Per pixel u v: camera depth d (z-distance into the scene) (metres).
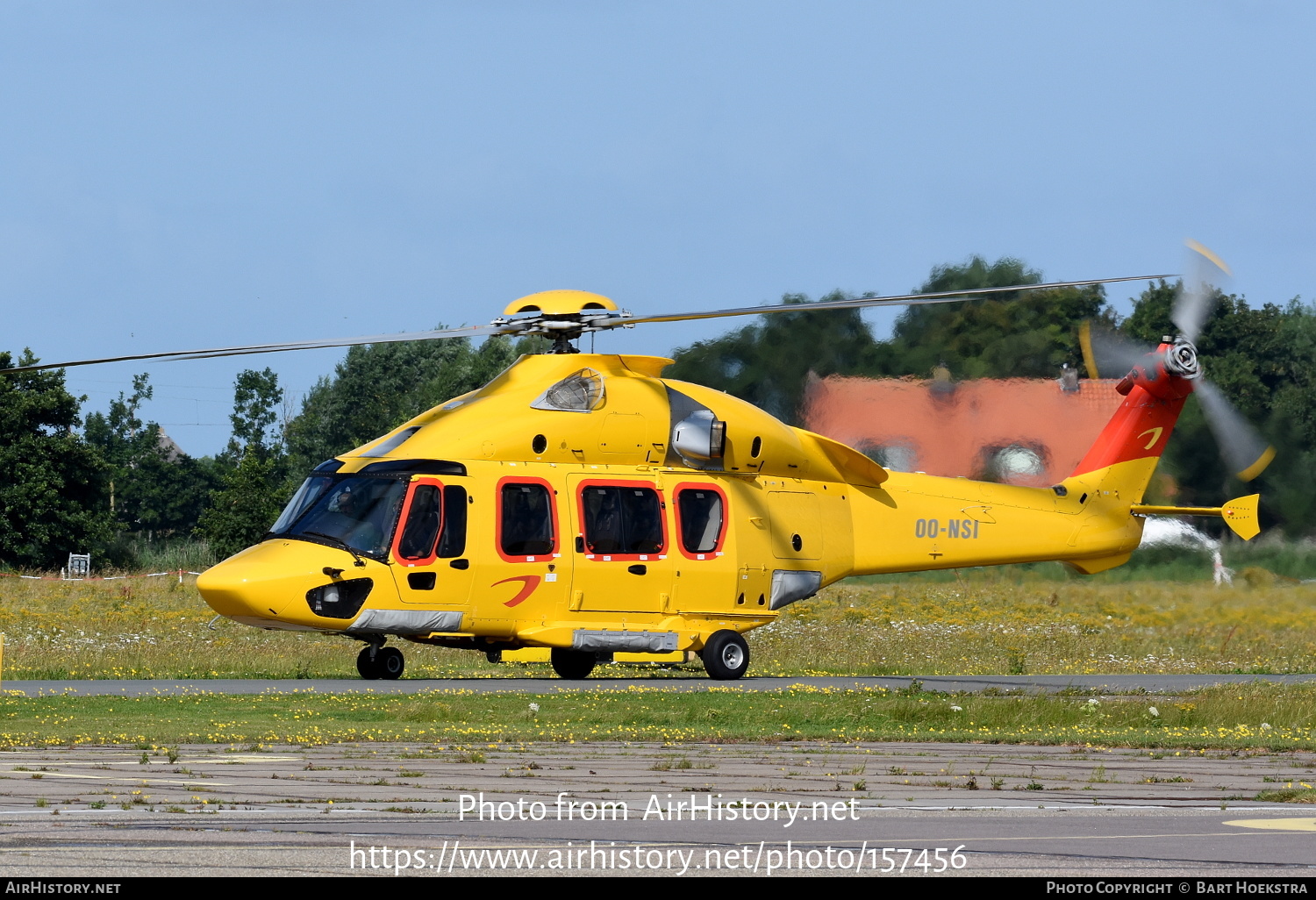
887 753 45.50
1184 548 138.38
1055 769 41.03
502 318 77.62
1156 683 78.69
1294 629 122.12
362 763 39.78
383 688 67.94
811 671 88.62
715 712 56.94
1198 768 41.97
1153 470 96.94
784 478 84.50
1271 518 140.38
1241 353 189.25
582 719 54.81
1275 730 54.91
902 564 88.19
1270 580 133.38
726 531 81.06
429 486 74.50
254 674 78.62
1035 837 28.19
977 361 131.75
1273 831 29.17
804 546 84.06
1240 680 81.75
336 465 76.81
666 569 79.12
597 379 79.12
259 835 26.94
